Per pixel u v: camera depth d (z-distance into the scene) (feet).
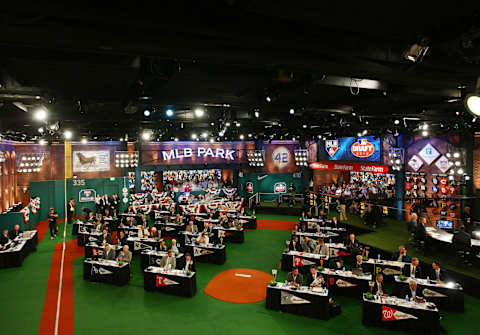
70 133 58.70
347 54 15.51
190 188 94.68
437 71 19.13
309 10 12.98
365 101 35.53
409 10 13.28
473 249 40.01
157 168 85.92
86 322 31.42
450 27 14.15
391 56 16.48
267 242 58.75
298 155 85.71
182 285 36.86
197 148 88.38
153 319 31.96
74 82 27.12
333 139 78.69
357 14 13.50
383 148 67.41
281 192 94.07
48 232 66.28
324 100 37.70
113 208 75.05
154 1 11.27
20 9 9.99
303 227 55.77
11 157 74.08
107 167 85.81
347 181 99.66
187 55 14.30
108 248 43.09
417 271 36.35
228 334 29.27
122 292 38.17
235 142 91.35
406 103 39.83
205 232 55.36
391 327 29.63
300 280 34.14
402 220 66.90
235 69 24.49
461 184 56.70
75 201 81.51
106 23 12.53
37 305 35.01
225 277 42.57
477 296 36.09
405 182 68.49
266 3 12.25
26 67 22.79
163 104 29.71
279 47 14.55
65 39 12.21
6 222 58.44
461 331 29.71
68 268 46.26
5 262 46.16
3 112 36.58
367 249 41.98
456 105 34.88
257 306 34.47
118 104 37.91
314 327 30.32
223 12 12.44
